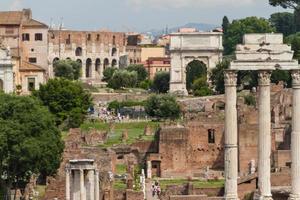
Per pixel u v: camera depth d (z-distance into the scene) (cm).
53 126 16650
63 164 17588
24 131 15825
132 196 16262
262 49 12138
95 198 13862
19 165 15838
